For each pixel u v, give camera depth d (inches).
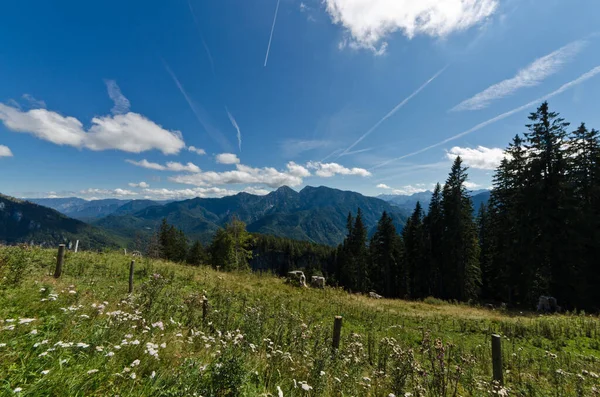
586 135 984.9
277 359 188.1
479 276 1375.5
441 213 1478.8
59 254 376.2
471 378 222.4
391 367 212.7
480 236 1653.5
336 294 756.6
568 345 382.6
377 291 2000.5
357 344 240.2
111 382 114.4
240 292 520.1
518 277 1031.6
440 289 1434.5
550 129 963.3
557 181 932.6
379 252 1964.8
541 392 232.7
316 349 227.6
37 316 179.5
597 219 900.6
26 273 306.2
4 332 132.8
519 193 1024.2
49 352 122.9
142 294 286.2
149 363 140.3
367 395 175.6
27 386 100.5
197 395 115.3
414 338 408.8
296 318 311.9
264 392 137.0
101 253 655.8
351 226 2390.5
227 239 1900.8
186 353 171.8
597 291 886.4
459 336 430.3
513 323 484.7
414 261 1699.1
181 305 315.9
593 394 220.4
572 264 879.1
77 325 165.5
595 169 943.0
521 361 312.8
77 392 105.3
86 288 323.6
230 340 196.7
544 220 915.4
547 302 781.3
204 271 688.4
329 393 159.3
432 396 173.2
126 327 182.5
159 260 755.4
